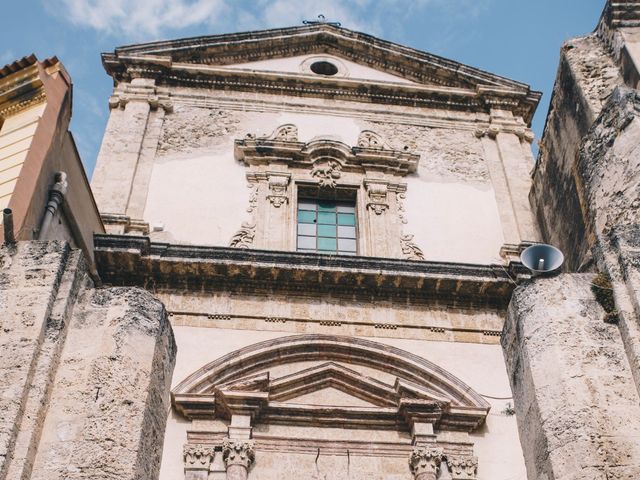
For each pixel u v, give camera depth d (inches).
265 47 880.9
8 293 345.1
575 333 341.1
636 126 466.0
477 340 628.4
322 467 541.3
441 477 535.2
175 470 525.7
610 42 611.2
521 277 641.6
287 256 634.2
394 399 577.9
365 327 626.8
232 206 725.3
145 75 831.7
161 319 355.9
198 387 568.1
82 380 323.0
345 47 901.2
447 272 643.5
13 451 293.4
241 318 620.7
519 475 542.9
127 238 622.8
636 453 301.3
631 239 368.8
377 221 726.5
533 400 331.0
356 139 810.2
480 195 773.9
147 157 759.1
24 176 491.5
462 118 848.3
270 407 557.3
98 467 292.8
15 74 556.1
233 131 797.9
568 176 642.8
